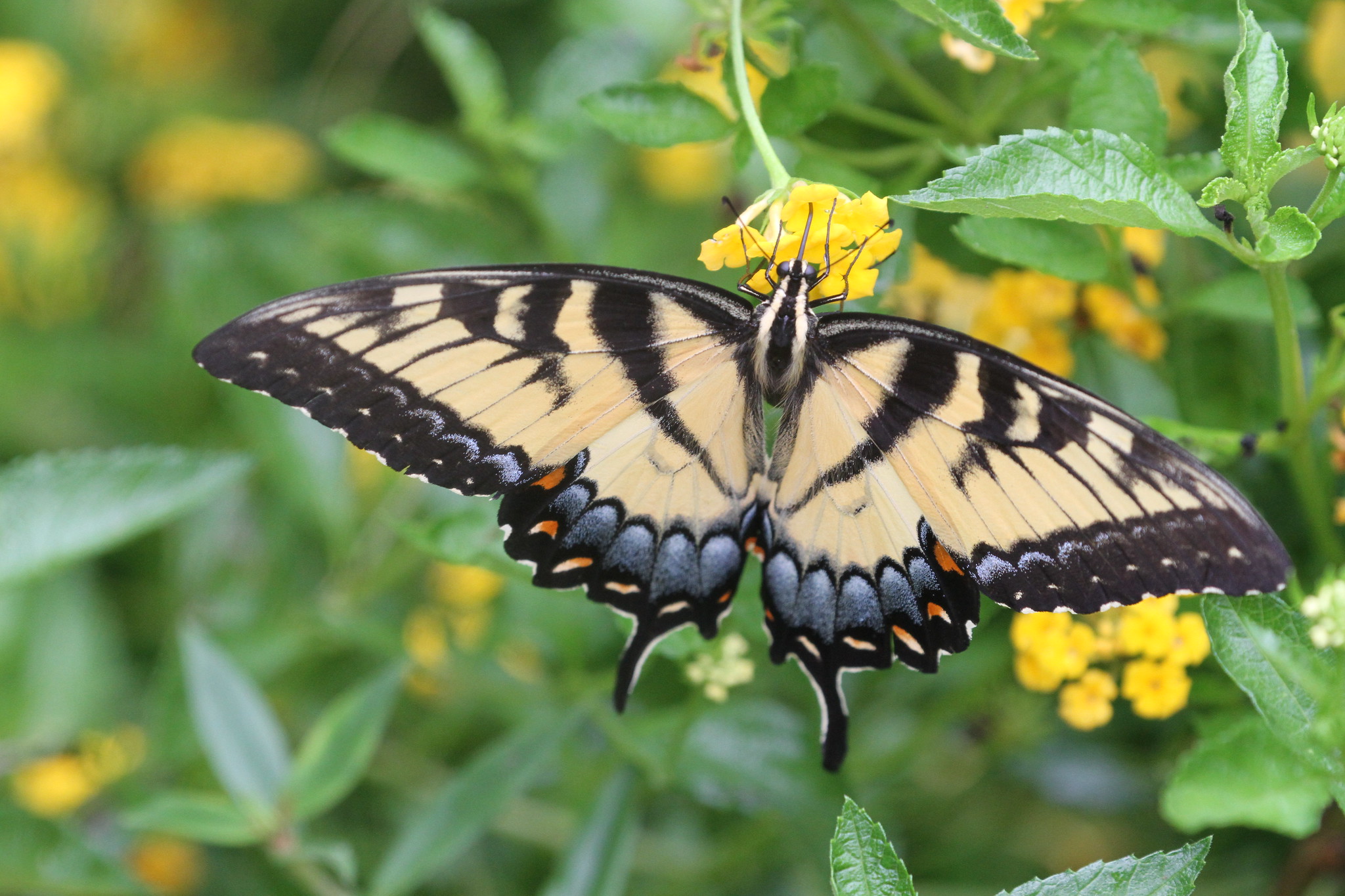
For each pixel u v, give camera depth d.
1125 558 0.83
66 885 0.87
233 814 0.87
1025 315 0.88
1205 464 0.82
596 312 0.84
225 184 0.98
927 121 0.89
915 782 0.91
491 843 0.92
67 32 1.06
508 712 0.91
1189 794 0.83
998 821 0.92
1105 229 0.86
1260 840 0.89
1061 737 0.90
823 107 0.85
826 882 0.88
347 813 0.92
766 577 0.85
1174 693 0.85
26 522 0.87
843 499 0.85
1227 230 0.83
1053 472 0.83
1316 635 0.83
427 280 0.83
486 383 0.84
